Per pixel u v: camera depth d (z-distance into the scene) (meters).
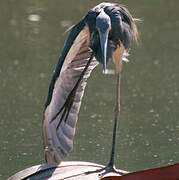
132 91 13.49
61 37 17.02
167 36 17.17
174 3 20.22
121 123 11.84
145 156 10.40
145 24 18.08
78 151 10.64
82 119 12.05
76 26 8.65
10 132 11.42
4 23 18.22
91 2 20.34
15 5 20.11
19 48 16.28
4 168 9.95
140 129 11.57
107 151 10.64
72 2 20.44
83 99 13.05
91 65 9.02
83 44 8.78
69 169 8.56
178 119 12.00
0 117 12.09
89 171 8.43
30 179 8.42
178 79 14.15
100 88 13.67
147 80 14.15
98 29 8.42
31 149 10.73
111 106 12.66
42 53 15.91
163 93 13.36
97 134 11.34
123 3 20.08
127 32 8.84
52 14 18.98
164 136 11.25
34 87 13.63
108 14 8.74
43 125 8.73
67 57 8.45
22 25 18.05
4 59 15.48
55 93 8.65
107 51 8.60
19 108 12.53
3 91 13.45
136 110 12.48
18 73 14.53
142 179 8.02
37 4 20.25
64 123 8.97
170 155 10.45
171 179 8.09
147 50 16.23
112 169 8.50
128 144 10.93
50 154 8.93
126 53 9.02
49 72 14.53
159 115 12.20
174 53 15.92
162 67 14.97
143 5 19.91
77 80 8.78
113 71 14.85
